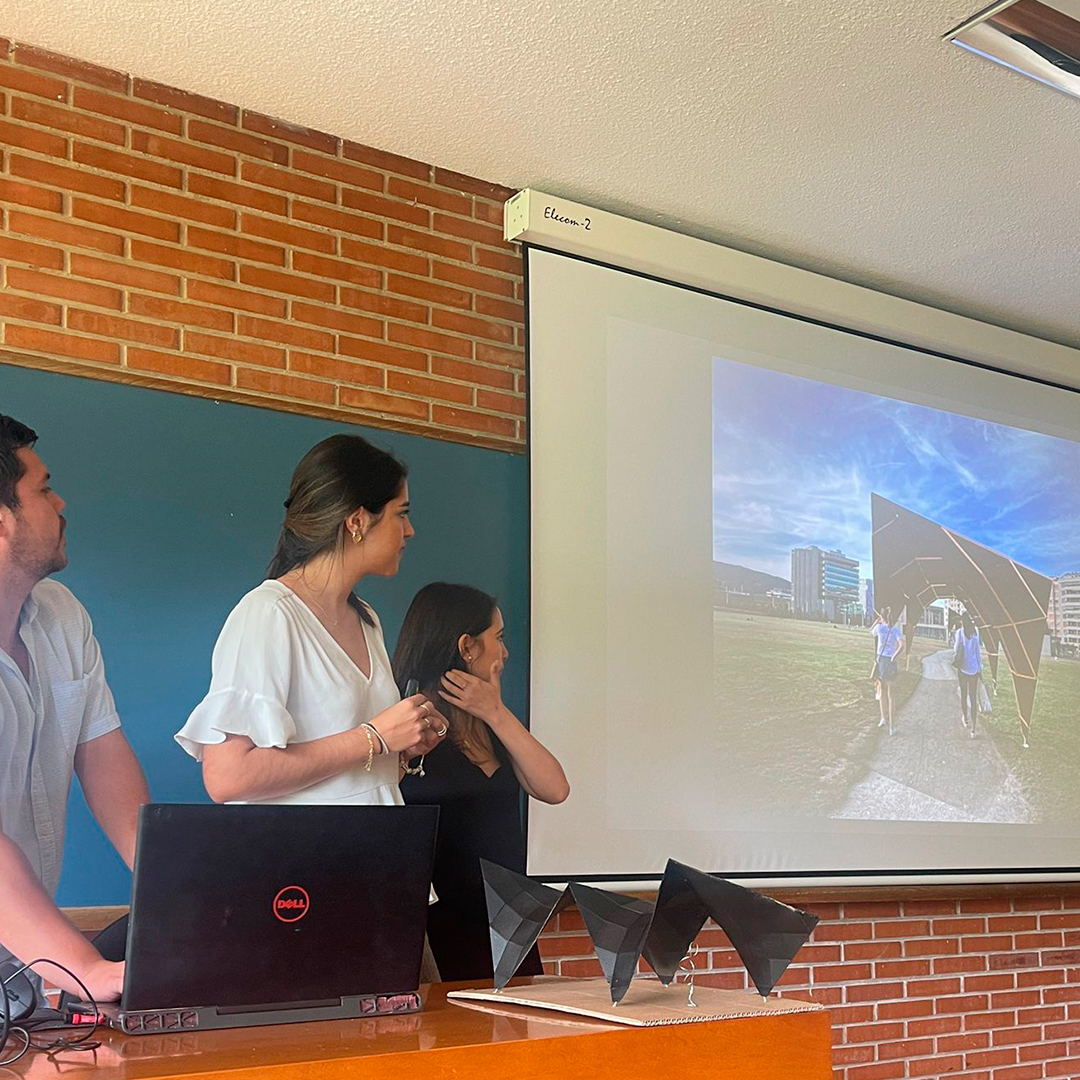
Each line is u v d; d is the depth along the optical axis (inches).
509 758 126.7
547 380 135.6
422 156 132.3
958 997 162.1
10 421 104.7
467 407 132.5
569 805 129.6
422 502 127.2
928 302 172.6
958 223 147.4
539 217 135.9
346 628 119.5
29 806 101.2
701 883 79.7
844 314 159.6
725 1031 75.4
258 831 70.2
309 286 123.7
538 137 128.0
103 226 112.4
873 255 156.7
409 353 129.3
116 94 115.0
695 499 145.0
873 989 153.7
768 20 108.2
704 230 149.6
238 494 115.3
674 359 146.0
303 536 118.3
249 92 119.6
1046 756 173.6
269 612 114.7
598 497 137.3
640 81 117.8
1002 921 169.0
